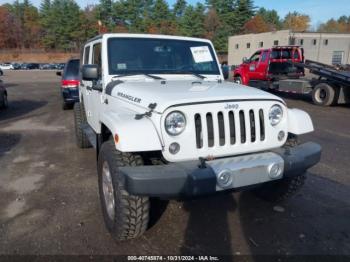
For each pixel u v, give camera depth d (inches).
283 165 115.6
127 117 114.1
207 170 103.9
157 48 169.0
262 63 595.2
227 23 2942.9
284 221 138.9
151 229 132.0
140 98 120.3
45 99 577.0
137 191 100.1
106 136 141.5
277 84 560.4
